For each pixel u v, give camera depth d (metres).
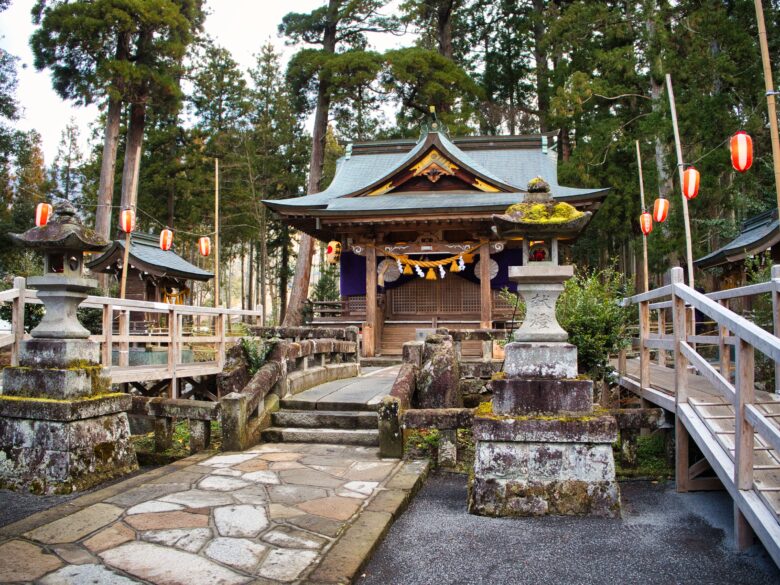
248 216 34.34
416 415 6.46
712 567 4.05
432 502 5.48
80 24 18.66
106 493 5.26
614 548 4.37
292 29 28.77
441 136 18.55
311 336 12.53
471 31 35.59
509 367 5.40
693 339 6.54
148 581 3.53
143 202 30.94
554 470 5.12
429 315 18.84
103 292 18.50
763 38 8.65
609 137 21.83
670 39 18.64
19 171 30.12
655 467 6.45
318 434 7.45
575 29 21.92
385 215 16.44
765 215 14.42
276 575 3.63
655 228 18.05
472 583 3.81
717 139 17.06
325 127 28.05
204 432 7.06
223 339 11.70
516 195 17.70
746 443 4.23
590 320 7.66
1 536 4.21
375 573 3.94
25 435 5.89
